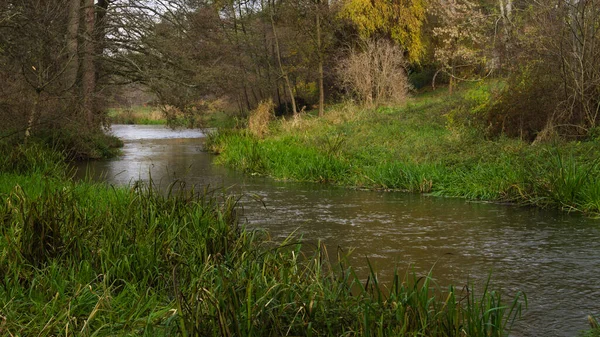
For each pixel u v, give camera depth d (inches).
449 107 788.6
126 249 212.1
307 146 687.7
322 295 171.9
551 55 533.6
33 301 172.6
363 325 157.1
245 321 148.9
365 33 1198.3
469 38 923.4
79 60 815.7
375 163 564.7
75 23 780.0
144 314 177.2
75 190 327.0
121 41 874.1
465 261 261.3
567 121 516.4
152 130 1503.4
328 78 1323.8
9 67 632.4
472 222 348.2
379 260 263.1
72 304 173.5
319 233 321.1
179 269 204.8
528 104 545.3
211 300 157.1
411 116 826.8
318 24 1152.8
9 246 203.5
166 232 234.2
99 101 821.2
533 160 446.0
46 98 625.0
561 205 386.0
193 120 888.9
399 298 170.7
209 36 965.2
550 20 540.7
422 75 1338.6
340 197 453.4
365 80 1029.2
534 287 223.6
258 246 230.4
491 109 585.0
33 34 635.5
